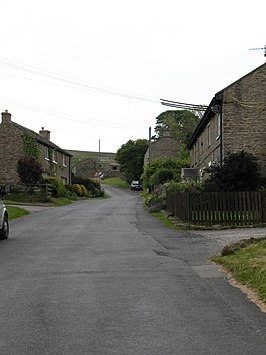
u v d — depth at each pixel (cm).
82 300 779
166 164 5947
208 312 694
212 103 2842
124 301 768
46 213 2984
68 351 542
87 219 2456
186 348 547
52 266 1097
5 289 866
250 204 1891
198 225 1908
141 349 546
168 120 9475
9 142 4641
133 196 6462
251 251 1112
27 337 594
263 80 2742
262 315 673
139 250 1322
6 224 1656
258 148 2719
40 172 4388
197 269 1029
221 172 2514
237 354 526
